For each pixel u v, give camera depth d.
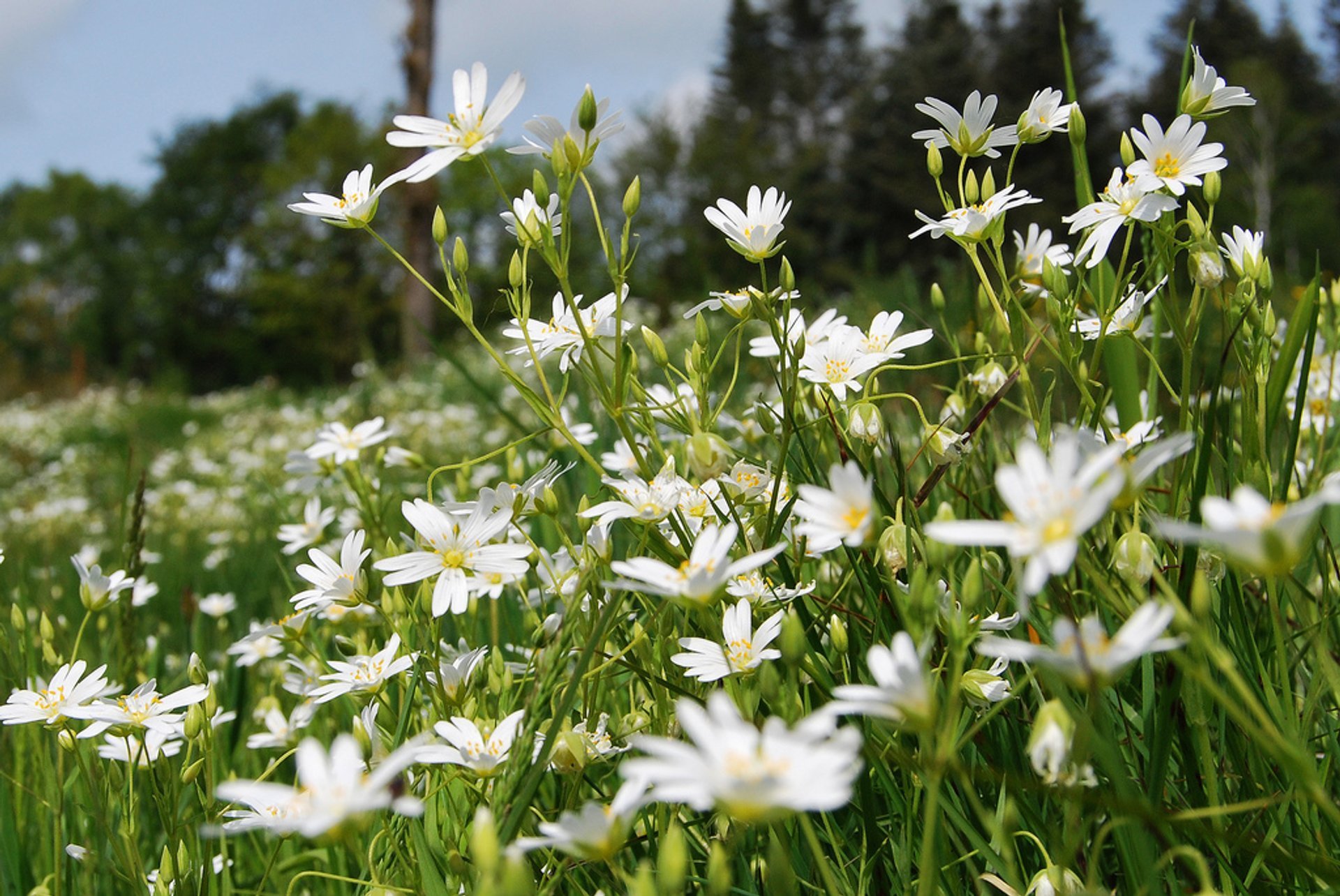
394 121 0.36
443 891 0.33
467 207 6.01
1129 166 0.35
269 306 7.87
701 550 0.30
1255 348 0.36
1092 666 0.26
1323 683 0.34
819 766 0.24
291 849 0.42
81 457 2.37
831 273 6.18
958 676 0.28
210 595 0.76
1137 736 0.34
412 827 0.34
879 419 0.36
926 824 0.27
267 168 8.07
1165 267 0.37
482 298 3.62
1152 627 0.25
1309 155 6.56
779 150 8.93
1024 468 0.26
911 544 0.33
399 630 0.38
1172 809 0.32
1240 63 6.73
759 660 0.32
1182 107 0.36
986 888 0.32
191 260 10.28
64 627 0.52
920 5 7.98
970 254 0.36
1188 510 0.35
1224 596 0.33
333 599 0.37
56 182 11.08
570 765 0.34
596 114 0.35
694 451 0.34
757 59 9.93
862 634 0.36
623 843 0.27
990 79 7.17
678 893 0.27
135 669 0.50
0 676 0.45
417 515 0.35
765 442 0.47
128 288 10.38
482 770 0.32
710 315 1.17
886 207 6.73
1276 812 0.31
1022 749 0.34
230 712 0.49
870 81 7.91
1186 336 0.35
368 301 7.61
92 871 0.39
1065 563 0.25
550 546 0.50
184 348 10.12
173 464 1.89
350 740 0.27
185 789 0.44
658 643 0.35
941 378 0.74
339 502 0.81
